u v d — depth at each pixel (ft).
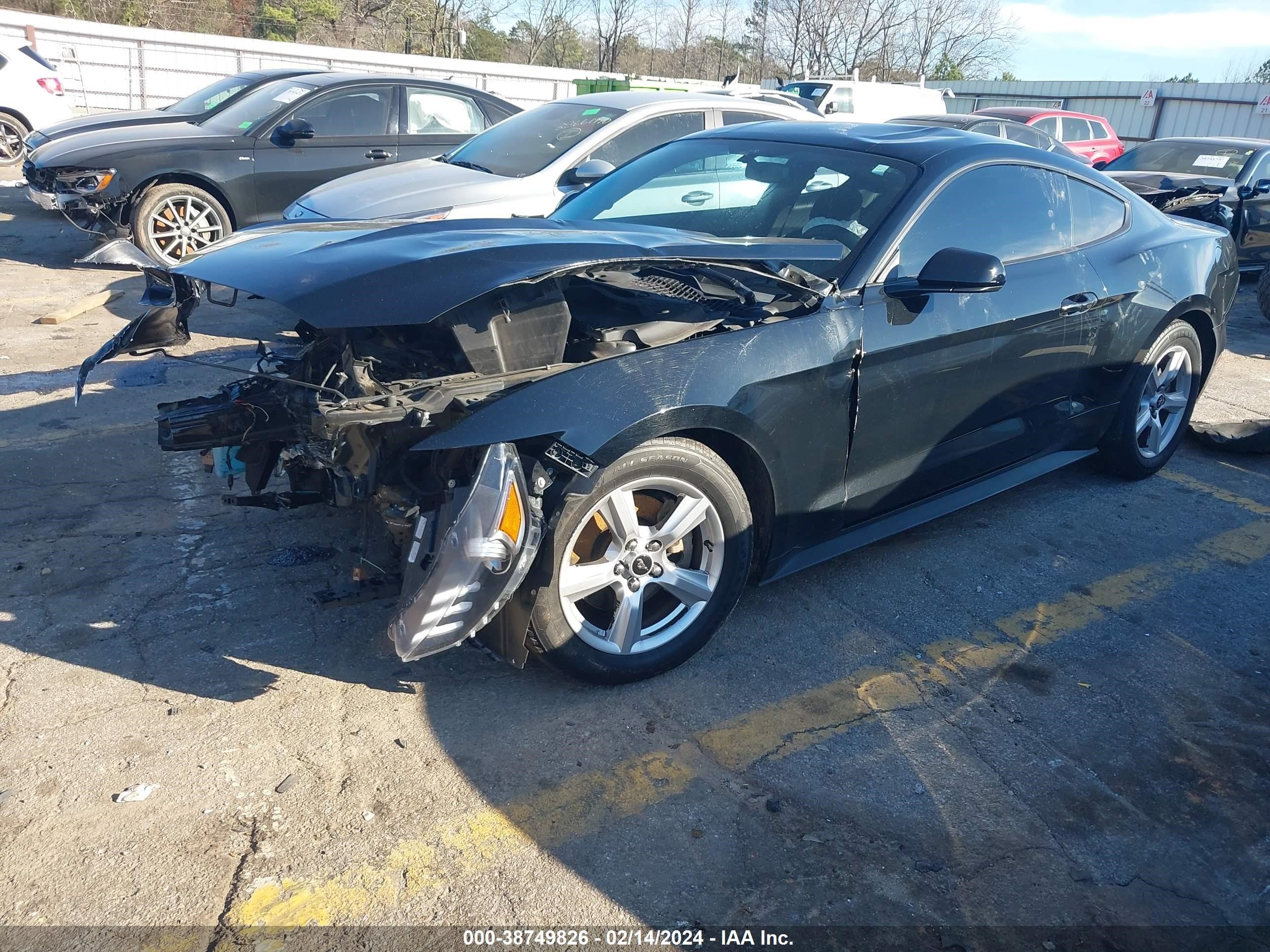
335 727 8.86
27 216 33.71
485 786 8.25
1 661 9.53
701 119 22.91
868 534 11.64
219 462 10.44
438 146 28.99
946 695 9.92
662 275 10.98
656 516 9.57
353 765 8.39
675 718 9.30
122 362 18.69
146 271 9.56
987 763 8.92
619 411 8.61
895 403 10.91
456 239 9.51
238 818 7.73
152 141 25.75
